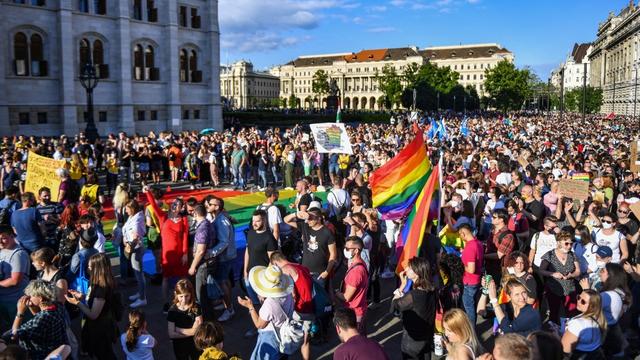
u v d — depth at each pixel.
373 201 10.86
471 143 29.44
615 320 6.81
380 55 188.25
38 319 6.05
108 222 16.89
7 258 7.68
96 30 45.44
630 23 103.56
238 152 23.38
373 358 5.11
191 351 6.62
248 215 18.17
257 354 6.60
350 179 16.30
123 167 24.64
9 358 4.71
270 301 6.60
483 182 14.01
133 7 48.06
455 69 182.50
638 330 8.66
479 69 178.88
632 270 8.75
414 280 6.73
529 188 12.20
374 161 21.27
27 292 6.12
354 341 5.28
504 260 8.52
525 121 66.38
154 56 50.09
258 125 66.81
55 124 43.78
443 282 7.86
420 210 8.27
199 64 53.75
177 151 25.20
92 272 6.95
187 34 52.22
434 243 8.81
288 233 10.81
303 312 7.17
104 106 46.53
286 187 23.77
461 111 121.69
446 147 24.12
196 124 53.97
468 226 8.43
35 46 42.28
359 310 7.36
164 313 9.66
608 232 9.25
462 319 5.28
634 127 48.06
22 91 41.59
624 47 108.62
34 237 9.98
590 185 14.37
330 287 8.66
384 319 9.74
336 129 18.00
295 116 74.19
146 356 6.36
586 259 8.96
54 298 6.14
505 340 4.45
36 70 42.47
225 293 9.39
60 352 5.77
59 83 43.53
